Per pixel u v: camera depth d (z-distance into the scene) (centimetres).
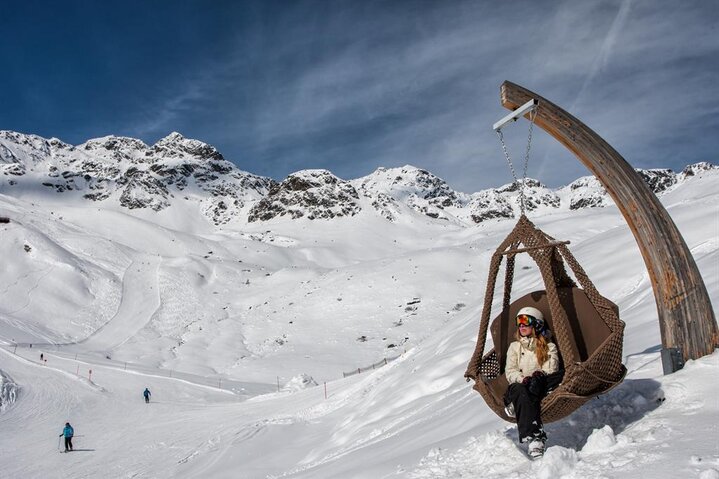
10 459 2316
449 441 557
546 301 445
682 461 290
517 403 378
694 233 1886
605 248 2116
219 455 1545
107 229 12838
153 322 6969
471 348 1377
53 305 7306
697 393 386
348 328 6500
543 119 489
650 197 467
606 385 374
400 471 477
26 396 3600
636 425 372
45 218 11138
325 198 17338
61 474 2044
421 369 1419
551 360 407
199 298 7838
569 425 428
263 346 6097
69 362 4606
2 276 7750
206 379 4588
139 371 4512
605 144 481
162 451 2211
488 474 379
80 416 3177
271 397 3216
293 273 8762
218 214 19812
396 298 7244
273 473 1232
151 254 9800
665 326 455
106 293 7994
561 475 324
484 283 7594
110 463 2128
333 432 1487
